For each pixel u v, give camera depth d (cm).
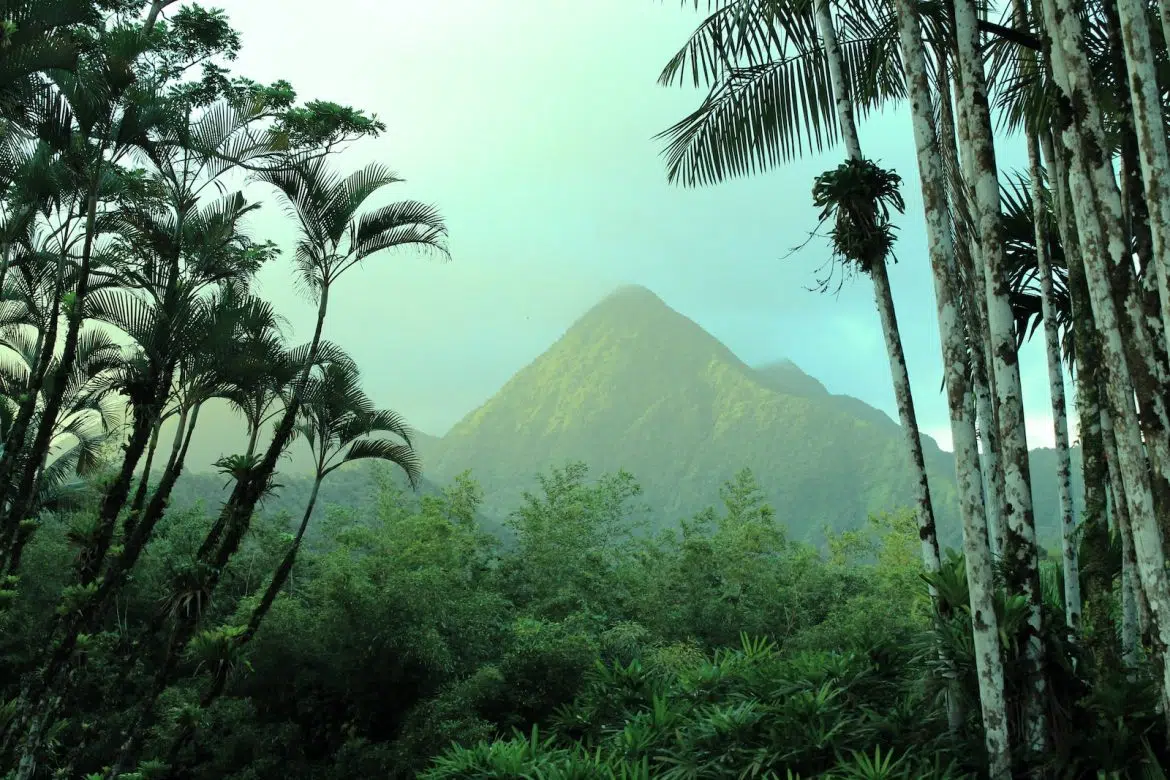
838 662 766
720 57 809
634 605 2453
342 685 1861
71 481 2339
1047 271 822
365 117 1239
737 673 848
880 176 702
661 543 2969
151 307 1139
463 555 2445
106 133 1019
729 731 688
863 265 725
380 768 1695
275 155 1232
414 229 1273
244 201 1234
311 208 1241
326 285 1280
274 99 1209
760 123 838
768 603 2397
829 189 702
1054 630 589
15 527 1038
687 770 660
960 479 573
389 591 1836
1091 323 693
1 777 1070
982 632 557
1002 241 589
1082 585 784
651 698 874
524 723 1747
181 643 1209
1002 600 575
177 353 1119
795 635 2311
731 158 853
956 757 583
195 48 1214
